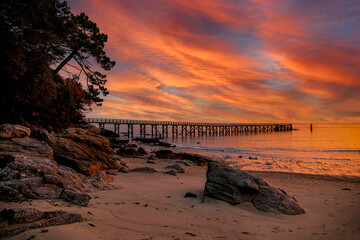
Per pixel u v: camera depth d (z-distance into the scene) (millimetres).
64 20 18188
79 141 13016
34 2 13086
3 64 12773
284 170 18188
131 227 4105
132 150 22109
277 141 57844
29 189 5004
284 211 6184
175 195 7309
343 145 45219
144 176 11117
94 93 29719
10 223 3445
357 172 17406
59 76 23688
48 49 16938
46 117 20328
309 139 64188
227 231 4562
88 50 24766
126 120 65000
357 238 4715
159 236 3846
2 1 12062
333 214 6441
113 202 5629
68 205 4758
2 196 4527
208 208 5949
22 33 13984
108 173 10977
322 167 19828
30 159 6391
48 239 3020
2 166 6508
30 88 14750
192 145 46438
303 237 4648
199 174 13742
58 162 10102
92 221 4074
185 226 4535
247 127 104000
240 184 6680
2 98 14891
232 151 33906
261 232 4715
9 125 9266
